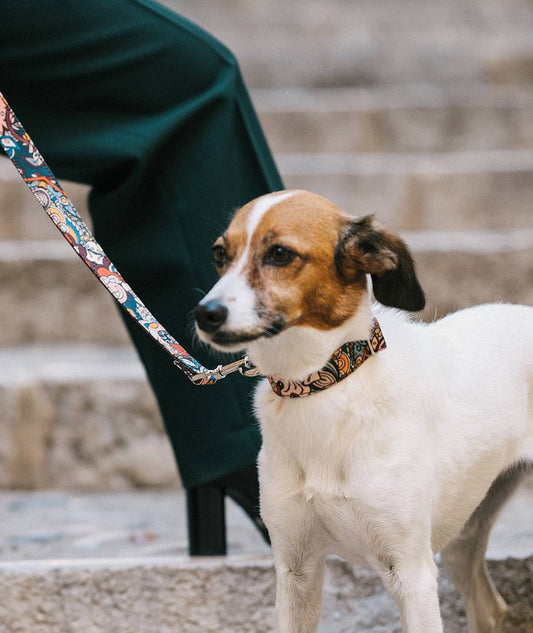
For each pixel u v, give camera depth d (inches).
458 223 226.8
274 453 93.7
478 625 109.6
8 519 155.4
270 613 114.1
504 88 285.3
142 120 117.5
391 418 90.4
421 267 194.5
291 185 228.1
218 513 121.3
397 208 227.5
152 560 117.0
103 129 117.0
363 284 91.7
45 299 207.0
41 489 177.0
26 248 214.4
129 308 98.7
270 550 131.4
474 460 96.5
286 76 291.9
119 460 176.7
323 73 291.4
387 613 113.9
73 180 120.8
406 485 89.4
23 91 117.2
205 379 96.0
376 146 255.8
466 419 96.4
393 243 92.0
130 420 177.3
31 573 113.7
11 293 206.8
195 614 114.0
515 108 254.1
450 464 94.3
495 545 125.3
